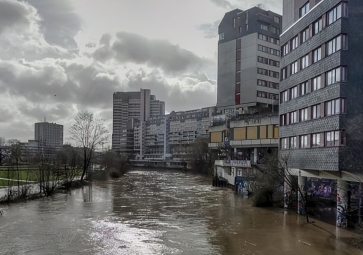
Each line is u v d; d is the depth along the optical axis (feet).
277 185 153.17
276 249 87.04
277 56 344.69
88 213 134.51
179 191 221.05
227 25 356.18
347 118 104.68
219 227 111.45
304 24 131.44
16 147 364.79
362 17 107.65
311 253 83.87
